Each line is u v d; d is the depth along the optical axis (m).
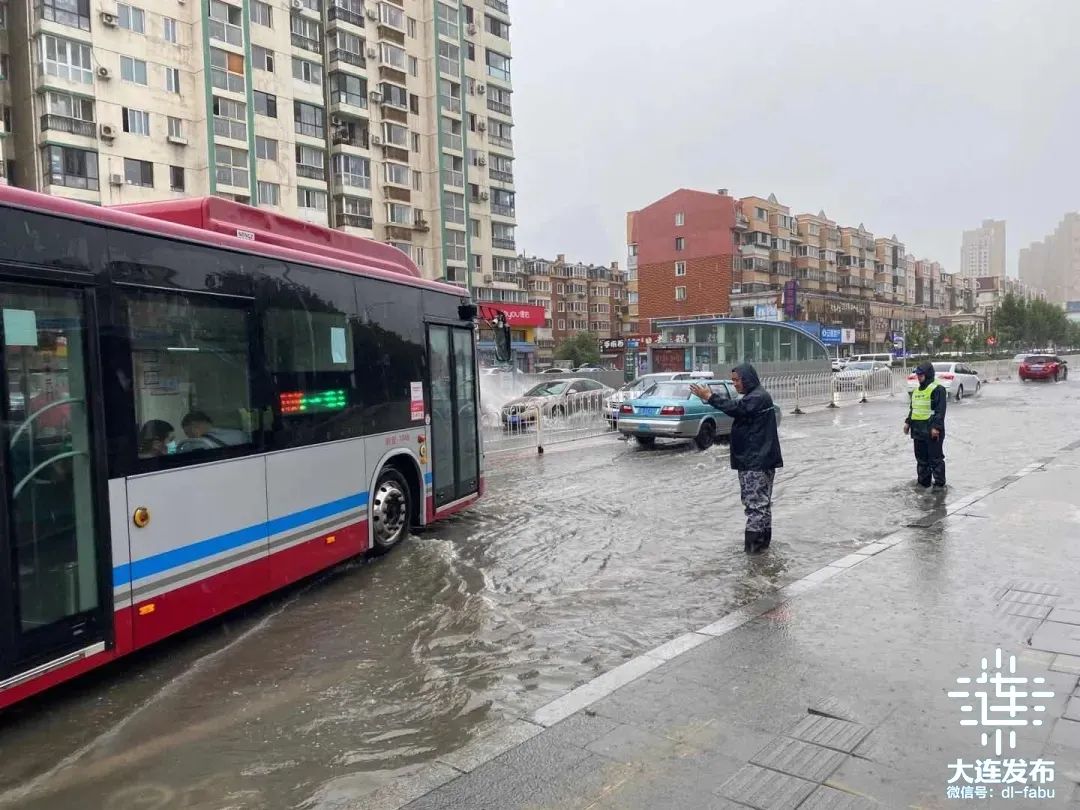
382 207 48.31
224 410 5.23
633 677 4.38
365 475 6.91
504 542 8.02
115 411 4.38
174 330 4.83
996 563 6.48
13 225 3.84
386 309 7.34
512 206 58.88
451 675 4.64
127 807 3.32
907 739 3.59
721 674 4.38
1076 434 16.50
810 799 3.12
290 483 5.88
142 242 4.62
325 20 45.16
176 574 4.77
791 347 40.44
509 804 3.17
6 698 3.75
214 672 4.76
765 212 75.19
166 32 35.62
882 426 19.58
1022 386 37.19
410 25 50.16
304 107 41.81
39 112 31.80
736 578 6.49
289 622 5.65
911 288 115.75
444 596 6.19
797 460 13.49
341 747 3.80
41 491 3.95
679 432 15.30
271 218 6.27
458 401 8.82
